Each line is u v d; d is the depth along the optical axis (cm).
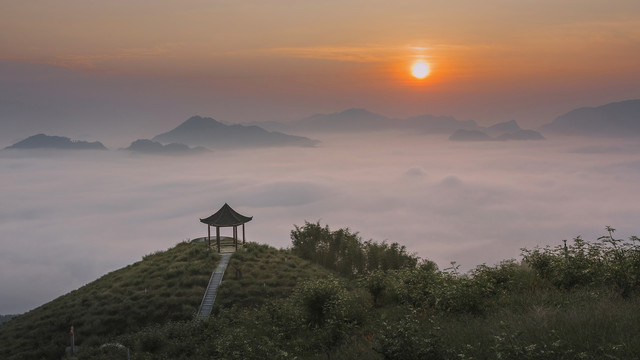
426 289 1803
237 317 3312
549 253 1900
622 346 877
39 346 3841
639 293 1354
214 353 2456
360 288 2519
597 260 1661
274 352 1631
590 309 1164
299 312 2211
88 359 3166
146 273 5141
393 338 1143
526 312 1327
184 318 4162
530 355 898
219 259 5503
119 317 4181
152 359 2761
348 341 1540
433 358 1060
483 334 1148
